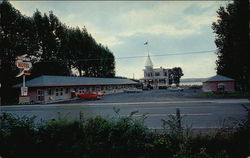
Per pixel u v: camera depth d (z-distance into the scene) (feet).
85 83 112.06
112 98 91.91
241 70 106.52
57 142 14.80
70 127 14.85
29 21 111.86
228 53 105.81
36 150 15.11
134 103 61.21
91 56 165.07
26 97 79.10
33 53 116.88
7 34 99.30
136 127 14.78
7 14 97.55
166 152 14.21
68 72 146.61
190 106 47.98
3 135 15.93
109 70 199.41
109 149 13.99
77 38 149.18
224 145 14.97
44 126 15.67
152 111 41.78
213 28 121.19
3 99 88.33
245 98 64.69
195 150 14.67
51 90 88.22
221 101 57.47
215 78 115.03
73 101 82.07
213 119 30.40
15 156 15.15
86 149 13.79
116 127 14.49
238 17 87.15
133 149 14.01
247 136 15.05
